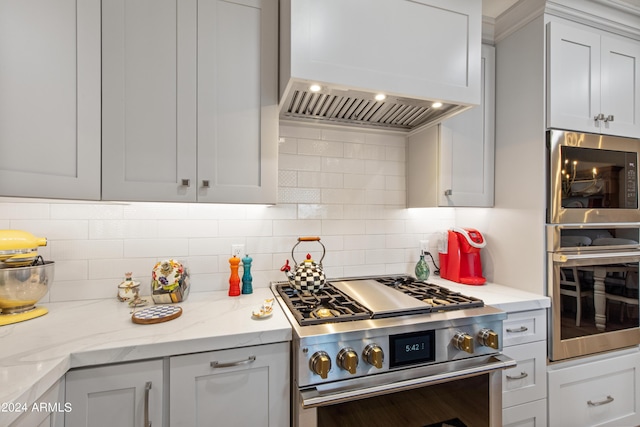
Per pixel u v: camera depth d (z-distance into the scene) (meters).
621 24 1.60
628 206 1.62
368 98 1.29
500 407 1.17
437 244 1.95
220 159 1.19
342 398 0.93
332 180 1.74
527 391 1.40
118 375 0.86
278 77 1.27
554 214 1.47
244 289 1.46
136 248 1.40
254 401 0.97
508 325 1.37
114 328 0.99
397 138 1.88
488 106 1.73
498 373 1.18
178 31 1.14
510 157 1.65
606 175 1.58
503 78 1.71
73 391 0.83
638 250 1.62
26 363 0.76
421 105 1.38
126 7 1.09
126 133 1.08
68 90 0.98
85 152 1.01
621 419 1.58
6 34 0.88
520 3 1.56
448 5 1.28
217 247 1.52
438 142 1.62
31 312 1.09
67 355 0.80
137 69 1.10
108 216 1.36
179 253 1.46
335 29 1.14
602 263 1.55
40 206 1.27
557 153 1.48
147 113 1.11
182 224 1.47
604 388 1.55
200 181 1.17
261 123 1.24
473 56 1.32
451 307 1.21
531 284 1.53
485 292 1.53
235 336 0.95
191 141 1.16
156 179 1.12
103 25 1.05
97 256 1.35
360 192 1.79
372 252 1.81
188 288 1.36
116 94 1.07
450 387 1.11
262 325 1.03
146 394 0.88
